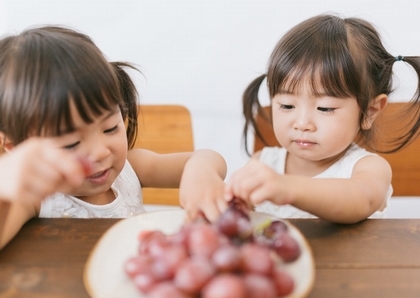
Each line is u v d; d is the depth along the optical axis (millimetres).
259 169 574
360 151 1042
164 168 1021
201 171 680
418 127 1140
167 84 1820
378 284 489
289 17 1655
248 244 426
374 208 734
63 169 429
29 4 1795
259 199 558
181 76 1800
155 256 431
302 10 1643
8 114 656
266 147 1237
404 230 612
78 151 675
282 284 379
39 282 496
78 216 836
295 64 939
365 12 1613
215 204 585
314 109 953
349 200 635
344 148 996
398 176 1197
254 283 343
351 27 1007
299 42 961
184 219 590
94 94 655
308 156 997
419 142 1174
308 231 609
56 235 599
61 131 647
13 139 679
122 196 945
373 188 758
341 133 957
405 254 549
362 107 980
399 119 1164
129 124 989
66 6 1771
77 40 709
